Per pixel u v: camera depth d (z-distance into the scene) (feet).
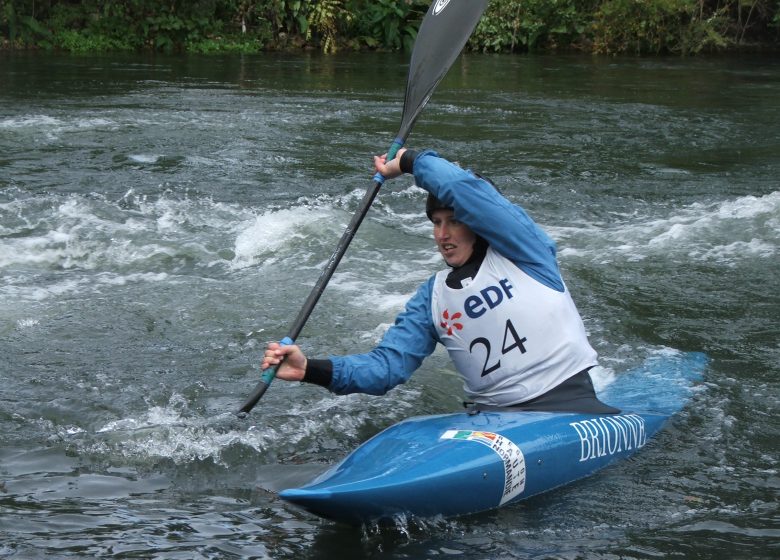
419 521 10.05
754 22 81.82
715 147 34.53
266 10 71.10
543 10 73.20
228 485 11.07
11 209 23.48
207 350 15.47
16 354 15.08
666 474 11.28
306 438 12.38
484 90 49.49
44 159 29.37
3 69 52.21
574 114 41.39
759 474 11.38
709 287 19.06
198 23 67.41
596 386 13.98
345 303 17.83
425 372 14.70
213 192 26.09
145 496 10.73
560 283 11.59
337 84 50.78
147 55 63.57
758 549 9.61
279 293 18.37
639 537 9.83
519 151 32.91
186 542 9.64
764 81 55.77
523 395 11.55
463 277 11.30
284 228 22.08
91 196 25.03
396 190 27.17
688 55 74.33
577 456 11.06
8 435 12.21
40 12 65.82
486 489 10.24
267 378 10.73
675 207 25.73
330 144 33.17
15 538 9.60
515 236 11.14
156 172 28.22
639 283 19.24
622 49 74.02
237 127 35.78
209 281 19.13
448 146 33.42
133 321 16.75
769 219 23.76
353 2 71.72
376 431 12.69
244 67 58.08
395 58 66.90
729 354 15.51
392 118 39.24
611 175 29.58
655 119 40.37
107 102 41.01
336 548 9.59
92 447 11.94
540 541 9.75
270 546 9.61
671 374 14.46
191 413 13.05
